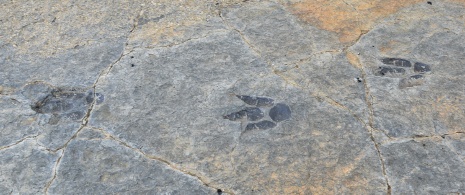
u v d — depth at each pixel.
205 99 1.98
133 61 2.15
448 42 2.26
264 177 1.71
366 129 1.86
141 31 2.32
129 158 1.77
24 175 1.71
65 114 1.92
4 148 1.80
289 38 2.28
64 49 2.21
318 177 1.71
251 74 2.09
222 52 2.20
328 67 2.12
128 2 2.50
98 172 1.72
